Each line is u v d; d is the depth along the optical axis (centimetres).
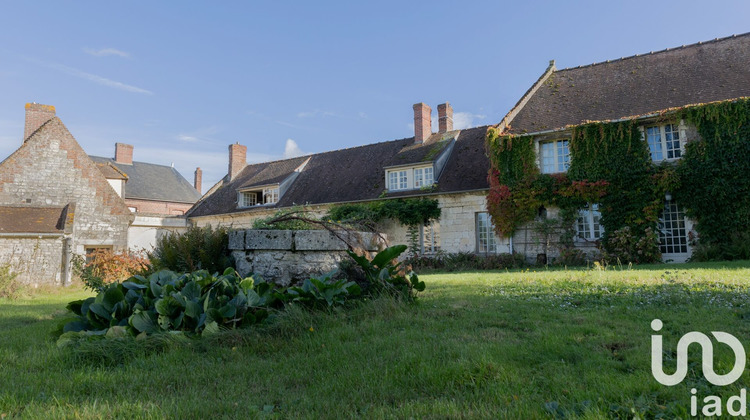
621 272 953
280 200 2567
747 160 1390
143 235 2452
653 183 1516
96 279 963
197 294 481
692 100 1552
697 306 512
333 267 664
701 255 1400
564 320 473
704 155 1455
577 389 276
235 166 3253
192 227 775
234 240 693
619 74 1858
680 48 1816
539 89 2014
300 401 281
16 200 1853
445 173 2078
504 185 1772
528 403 257
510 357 344
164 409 264
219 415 262
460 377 302
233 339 420
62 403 280
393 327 476
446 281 982
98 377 333
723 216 1416
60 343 425
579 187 1620
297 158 2975
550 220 1680
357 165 2539
